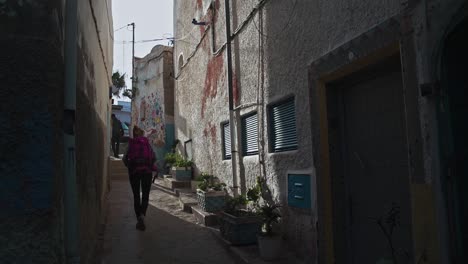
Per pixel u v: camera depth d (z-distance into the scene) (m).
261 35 6.04
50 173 2.23
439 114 2.61
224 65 7.91
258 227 5.52
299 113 4.90
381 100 3.78
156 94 14.94
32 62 2.25
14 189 2.17
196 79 10.41
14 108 2.20
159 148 14.30
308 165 4.70
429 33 2.68
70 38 2.70
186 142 11.55
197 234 6.27
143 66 16.30
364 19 3.60
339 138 4.38
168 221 7.18
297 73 4.94
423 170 2.80
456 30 2.49
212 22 8.66
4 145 2.17
